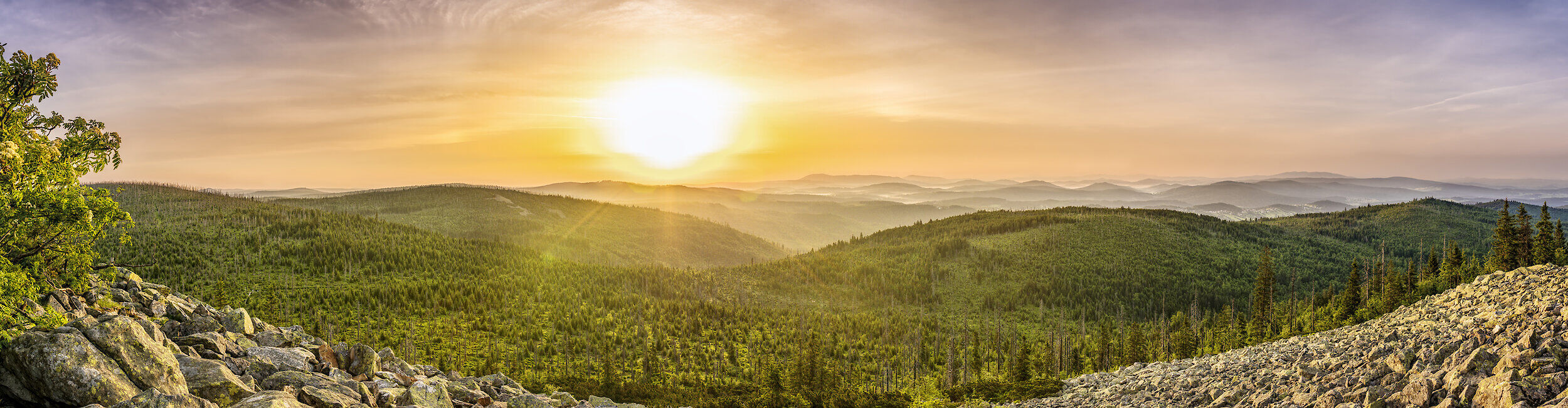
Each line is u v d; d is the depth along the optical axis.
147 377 15.36
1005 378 135.00
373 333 159.38
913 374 150.25
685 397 113.81
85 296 23.59
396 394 20.80
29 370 14.34
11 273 18.44
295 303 182.00
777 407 105.81
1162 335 155.00
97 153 23.62
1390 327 43.75
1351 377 23.20
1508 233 112.00
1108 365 138.88
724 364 151.62
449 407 21.94
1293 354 37.12
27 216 18.89
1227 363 41.00
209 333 21.09
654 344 163.25
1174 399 34.03
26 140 21.38
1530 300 35.41
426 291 196.25
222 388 16.36
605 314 191.88
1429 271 132.88
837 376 130.38
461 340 158.62
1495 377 16.20
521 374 135.12
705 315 199.38
